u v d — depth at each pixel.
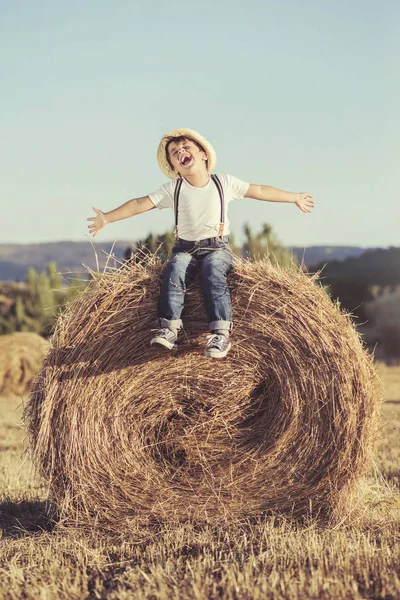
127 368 6.01
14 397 19.94
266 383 5.98
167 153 6.18
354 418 5.73
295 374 5.86
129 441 5.98
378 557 4.83
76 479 5.91
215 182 5.99
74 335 6.02
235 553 5.07
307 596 4.18
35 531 6.00
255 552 5.09
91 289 6.09
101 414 5.96
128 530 5.80
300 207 6.20
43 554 5.20
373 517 5.91
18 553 5.18
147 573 4.72
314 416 5.81
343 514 5.75
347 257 82.88
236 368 5.99
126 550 5.32
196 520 5.84
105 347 5.99
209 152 6.07
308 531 5.53
